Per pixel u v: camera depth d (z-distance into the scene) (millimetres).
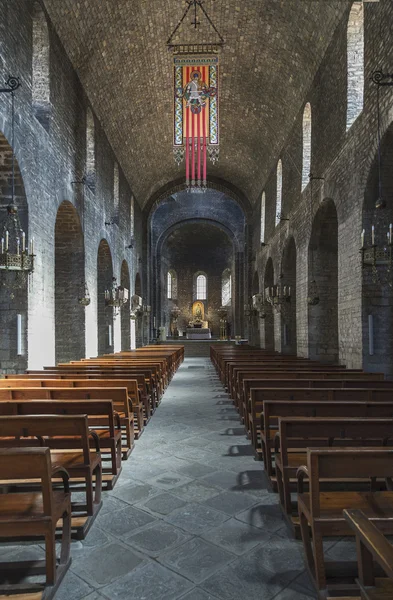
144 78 17000
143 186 27000
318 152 13844
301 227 15953
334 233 14477
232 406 10461
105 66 14750
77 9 11727
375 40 9438
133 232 25641
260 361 12719
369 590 2229
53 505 3139
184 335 43156
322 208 13688
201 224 39312
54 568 2979
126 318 23375
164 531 3922
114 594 3012
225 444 6918
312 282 14273
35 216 10234
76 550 3590
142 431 7734
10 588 2986
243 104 19500
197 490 4914
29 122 9891
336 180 12078
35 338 10188
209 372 19172
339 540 3693
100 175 17047
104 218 17828
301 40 13766
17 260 8430
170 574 3250
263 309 23547
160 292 35938
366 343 10109
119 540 3758
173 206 36125
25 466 2881
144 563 3398
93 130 15945
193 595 3002
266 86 17328
